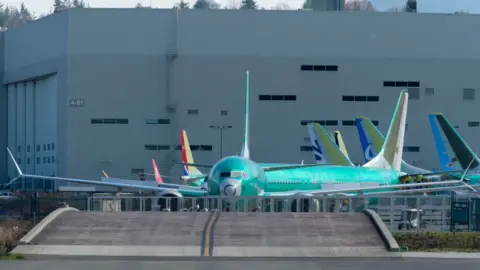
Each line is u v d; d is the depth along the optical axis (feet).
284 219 625.41
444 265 463.83
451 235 629.92
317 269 441.27
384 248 526.57
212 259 486.38
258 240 548.31
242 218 630.33
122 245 529.86
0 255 501.56
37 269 436.76
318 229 584.81
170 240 546.26
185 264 461.37
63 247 521.24
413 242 591.37
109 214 640.17
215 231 577.43
